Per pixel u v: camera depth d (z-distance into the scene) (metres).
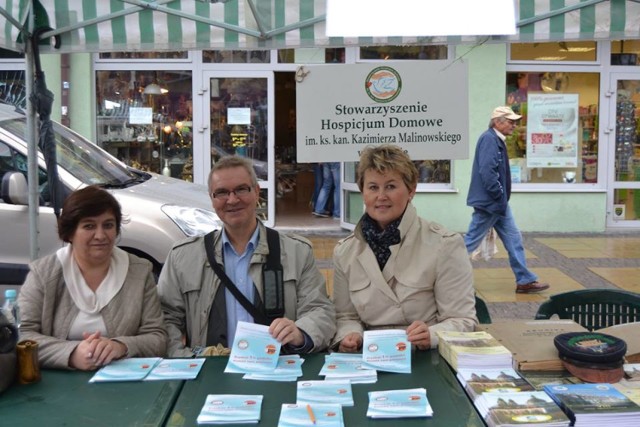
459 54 10.45
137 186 5.64
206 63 10.41
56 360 2.71
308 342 2.96
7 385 2.49
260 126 10.57
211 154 10.58
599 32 4.07
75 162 5.68
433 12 3.60
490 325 3.12
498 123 7.07
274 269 3.22
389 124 4.04
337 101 4.04
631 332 2.99
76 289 3.02
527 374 2.61
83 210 2.94
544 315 3.62
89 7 4.02
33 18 4.00
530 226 10.94
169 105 10.52
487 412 2.17
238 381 2.57
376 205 3.17
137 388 2.50
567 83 10.89
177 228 5.13
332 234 10.59
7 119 5.63
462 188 10.63
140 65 10.38
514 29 3.61
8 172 5.29
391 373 2.63
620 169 11.15
